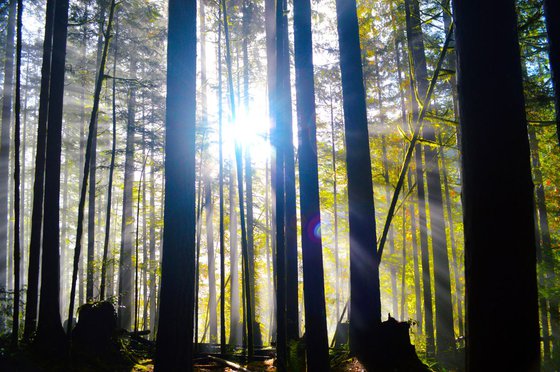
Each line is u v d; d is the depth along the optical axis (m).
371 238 9.52
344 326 12.01
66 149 26.39
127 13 18.92
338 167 19.50
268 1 15.38
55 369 8.86
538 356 3.56
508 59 3.75
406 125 14.52
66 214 29.80
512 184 3.61
